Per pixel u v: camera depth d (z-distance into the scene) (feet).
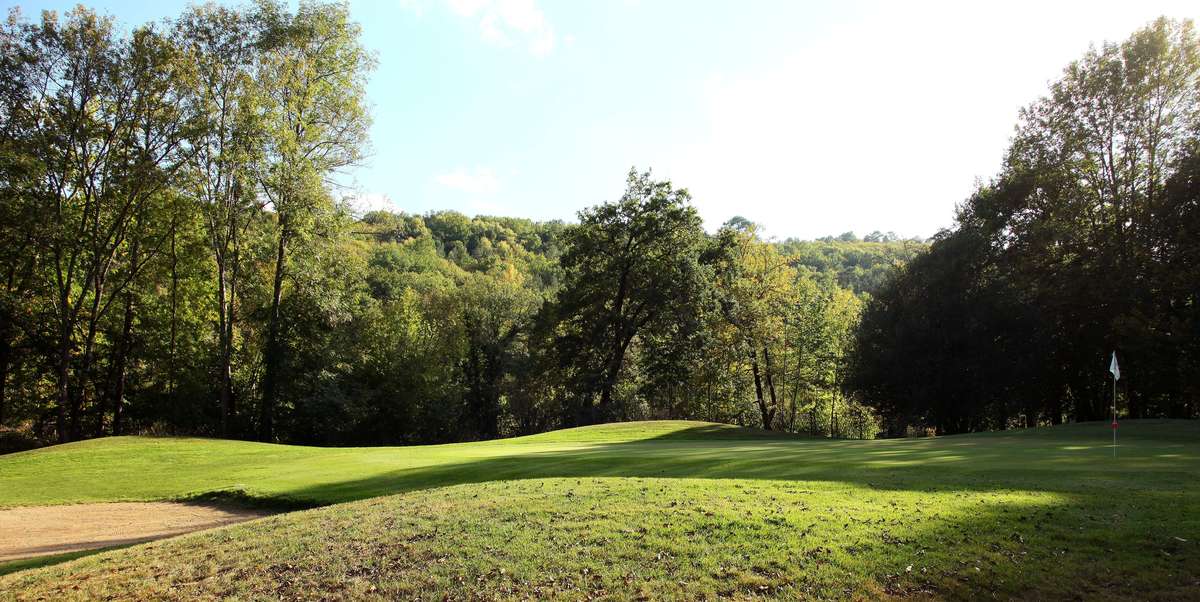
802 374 180.34
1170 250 94.48
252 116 103.14
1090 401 121.19
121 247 117.80
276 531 31.50
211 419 128.26
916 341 123.24
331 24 114.21
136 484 62.44
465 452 74.79
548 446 81.71
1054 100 113.19
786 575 21.25
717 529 26.30
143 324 125.80
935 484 34.68
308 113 114.32
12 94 94.89
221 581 24.30
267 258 122.83
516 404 195.62
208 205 105.91
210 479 63.10
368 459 71.56
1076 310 104.37
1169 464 41.93
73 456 76.18
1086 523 25.52
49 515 51.37
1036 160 115.24
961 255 122.83
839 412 209.36
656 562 22.98
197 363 129.08
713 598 19.84
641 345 161.17
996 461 45.39
